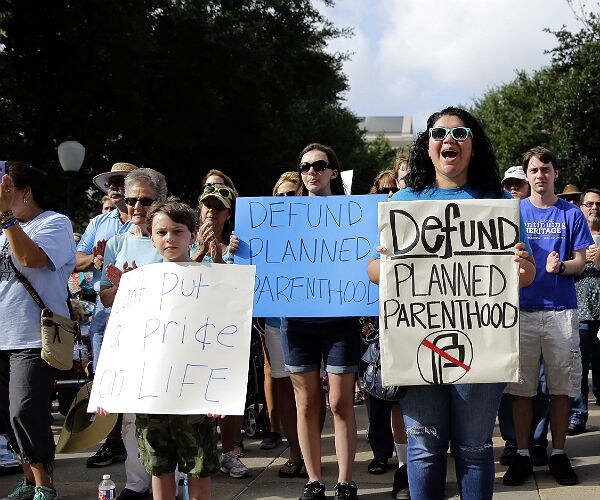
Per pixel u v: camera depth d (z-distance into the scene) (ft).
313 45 84.17
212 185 17.44
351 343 14.64
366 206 15.08
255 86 73.56
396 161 18.15
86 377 20.97
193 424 11.91
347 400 14.64
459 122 11.13
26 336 14.60
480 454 10.68
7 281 14.85
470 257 10.82
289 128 83.15
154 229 12.34
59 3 57.36
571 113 71.87
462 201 10.90
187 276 11.98
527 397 16.10
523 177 19.84
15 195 15.25
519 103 104.94
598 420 22.34
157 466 12.04
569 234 16.62
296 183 18.49
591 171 72.84
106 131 62.90
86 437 14.94
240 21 75.36
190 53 69.82
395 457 18.58
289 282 14.96
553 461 16.08
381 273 10.91
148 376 11.51
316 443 14.87
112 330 12.11
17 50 59.00
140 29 61.16
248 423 21.20
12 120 53.72
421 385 10.82
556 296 16.25
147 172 16.17
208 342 11.61
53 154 61.31
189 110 69.82
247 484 16.58
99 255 16.06
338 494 14.49
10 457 17.72
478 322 10.69
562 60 74.13
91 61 59.72
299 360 14.82
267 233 15.28
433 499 10.85
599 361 24.35
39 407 14.48
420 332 10.75
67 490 16.38
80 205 68.95
